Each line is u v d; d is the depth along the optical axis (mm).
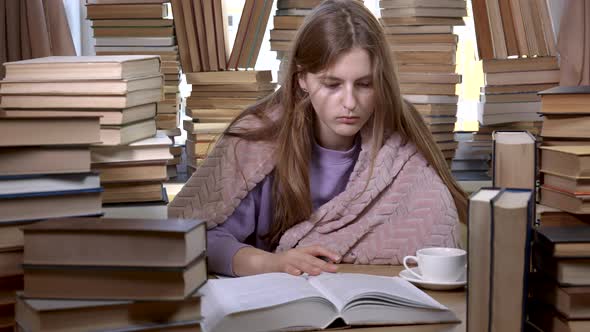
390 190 1853
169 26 3012
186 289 1009
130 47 3025
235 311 1127
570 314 1072
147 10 2998
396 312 1217
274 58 3420
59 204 1193
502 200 1021
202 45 3045
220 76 3020
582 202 1272
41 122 1193
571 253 1095
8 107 1698
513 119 3109
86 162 1225
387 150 1865
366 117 1683
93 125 1222
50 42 3080
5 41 2996
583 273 1093
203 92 3047
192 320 1025
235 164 1878
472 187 2979
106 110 1659
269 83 3123
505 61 3064
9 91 1692
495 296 1004
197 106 3055
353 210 1815
